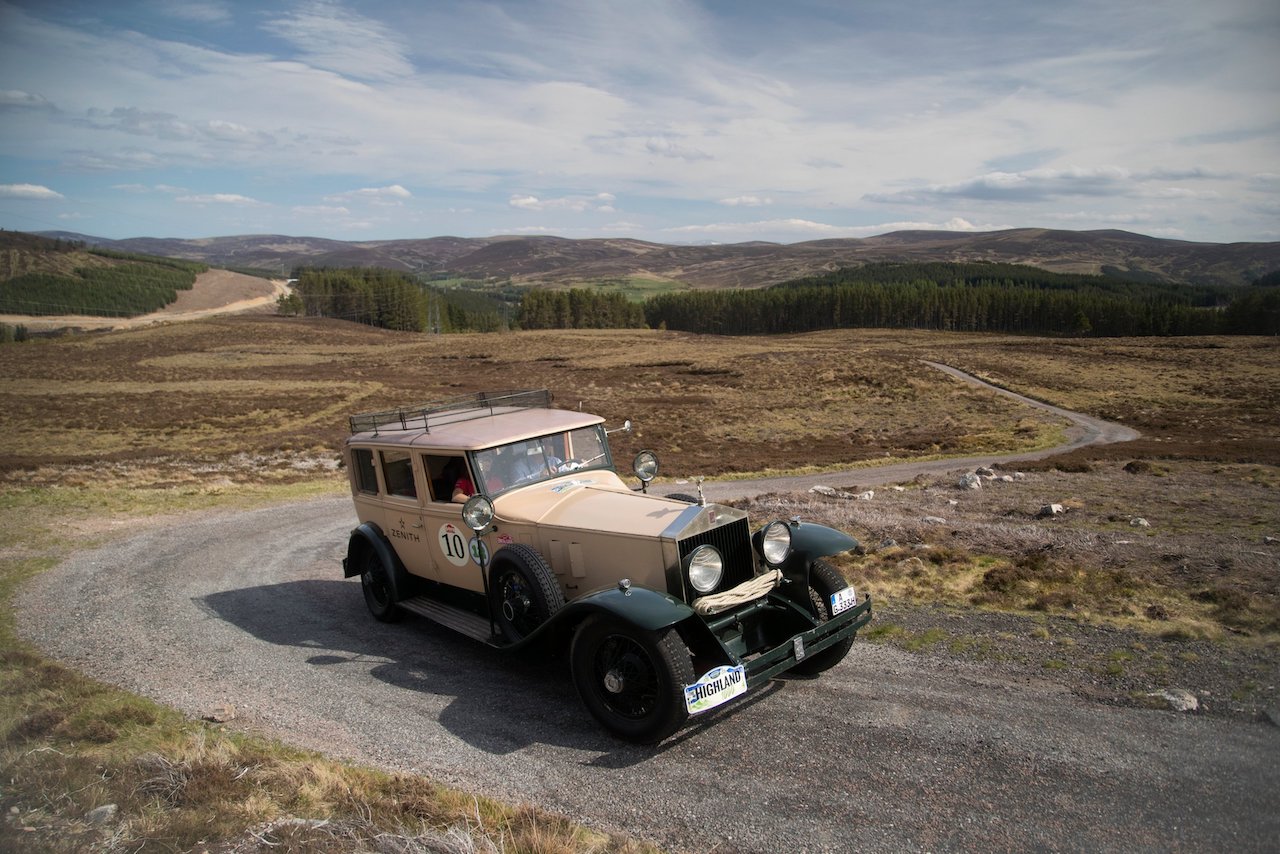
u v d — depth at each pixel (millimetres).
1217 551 9172
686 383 67000
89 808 4117
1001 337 133625
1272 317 133875
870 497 15633
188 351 97750
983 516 12750
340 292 178125
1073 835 3793
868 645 6617
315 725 5598
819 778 4512
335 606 8938
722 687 4887
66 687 6367
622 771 4754
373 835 3875
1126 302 169625
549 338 128625
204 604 9219
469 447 6562
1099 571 8328
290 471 24094
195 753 4871
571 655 5328
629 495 6277
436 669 6680
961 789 4285
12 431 38438
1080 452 25641
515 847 3842
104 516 15586
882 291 192000
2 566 11305
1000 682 5668
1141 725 4859
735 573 5703
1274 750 4453
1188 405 46188
